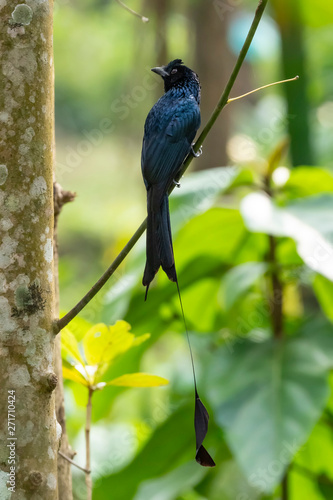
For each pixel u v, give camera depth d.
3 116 4.29
